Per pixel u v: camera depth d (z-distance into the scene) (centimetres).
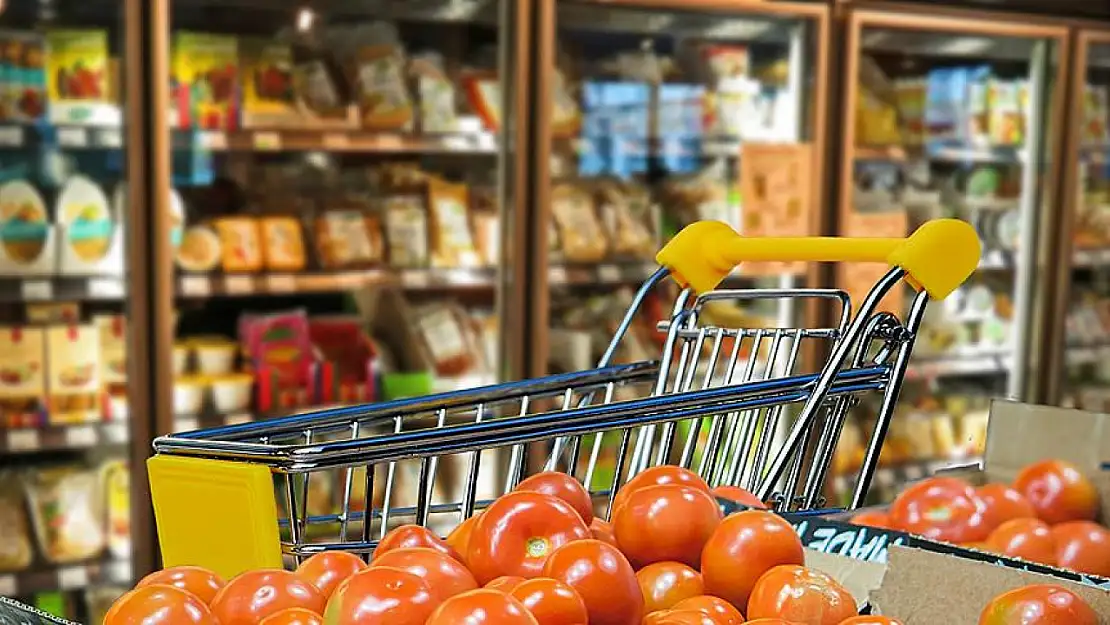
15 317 311
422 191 364
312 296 362
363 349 357
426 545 101
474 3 349
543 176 346
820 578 93
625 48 391
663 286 403
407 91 351
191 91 318
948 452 446
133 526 306
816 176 389
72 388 307
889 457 436
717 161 407
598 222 384
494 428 116
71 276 304
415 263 354
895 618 99
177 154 330
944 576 97
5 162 303
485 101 364
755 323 407
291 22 342
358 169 360
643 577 100
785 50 401
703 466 149
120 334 314
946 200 450
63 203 304
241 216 334
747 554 97
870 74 421
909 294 429
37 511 311
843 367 148
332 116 336
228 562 108
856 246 141
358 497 351
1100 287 484
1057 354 448
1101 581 90
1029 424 165
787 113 396
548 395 153
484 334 378
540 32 340
